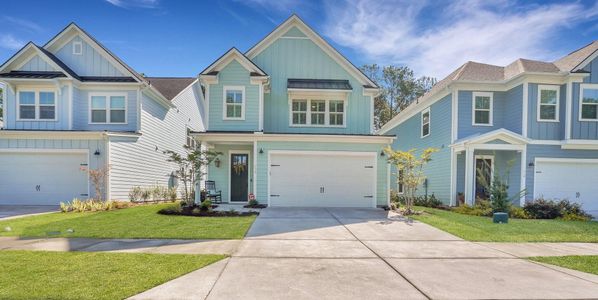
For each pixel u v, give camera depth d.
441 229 8.02
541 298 3.75
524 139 12.61
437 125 15.42
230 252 5.59
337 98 14.29
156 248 5.84
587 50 13.44
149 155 15.83
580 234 7.64
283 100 14.33
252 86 13.59
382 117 32.38
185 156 20.67
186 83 21.61
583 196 13.03
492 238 7.07
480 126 13.84
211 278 4.25
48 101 13.79
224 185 13.96
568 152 12.95
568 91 12.69
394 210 11.55
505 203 10.92
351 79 14.52
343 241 6.59
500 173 14.06
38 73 13.75
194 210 10.20
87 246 5.97
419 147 17.73
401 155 11.20
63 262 4.85
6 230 7.40
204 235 6.94
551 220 10.09
